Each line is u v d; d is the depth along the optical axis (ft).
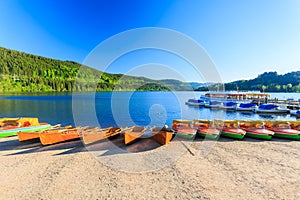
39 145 27.96
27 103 127.85
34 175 18.35
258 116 93.20
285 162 21.74
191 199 14.47
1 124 34.94
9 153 24.52
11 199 14.42
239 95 149.38
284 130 31.89
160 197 14.76
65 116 82.94
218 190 15.71
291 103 121.29
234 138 30.94
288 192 15.43
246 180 17.47
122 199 14.53
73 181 17.26
